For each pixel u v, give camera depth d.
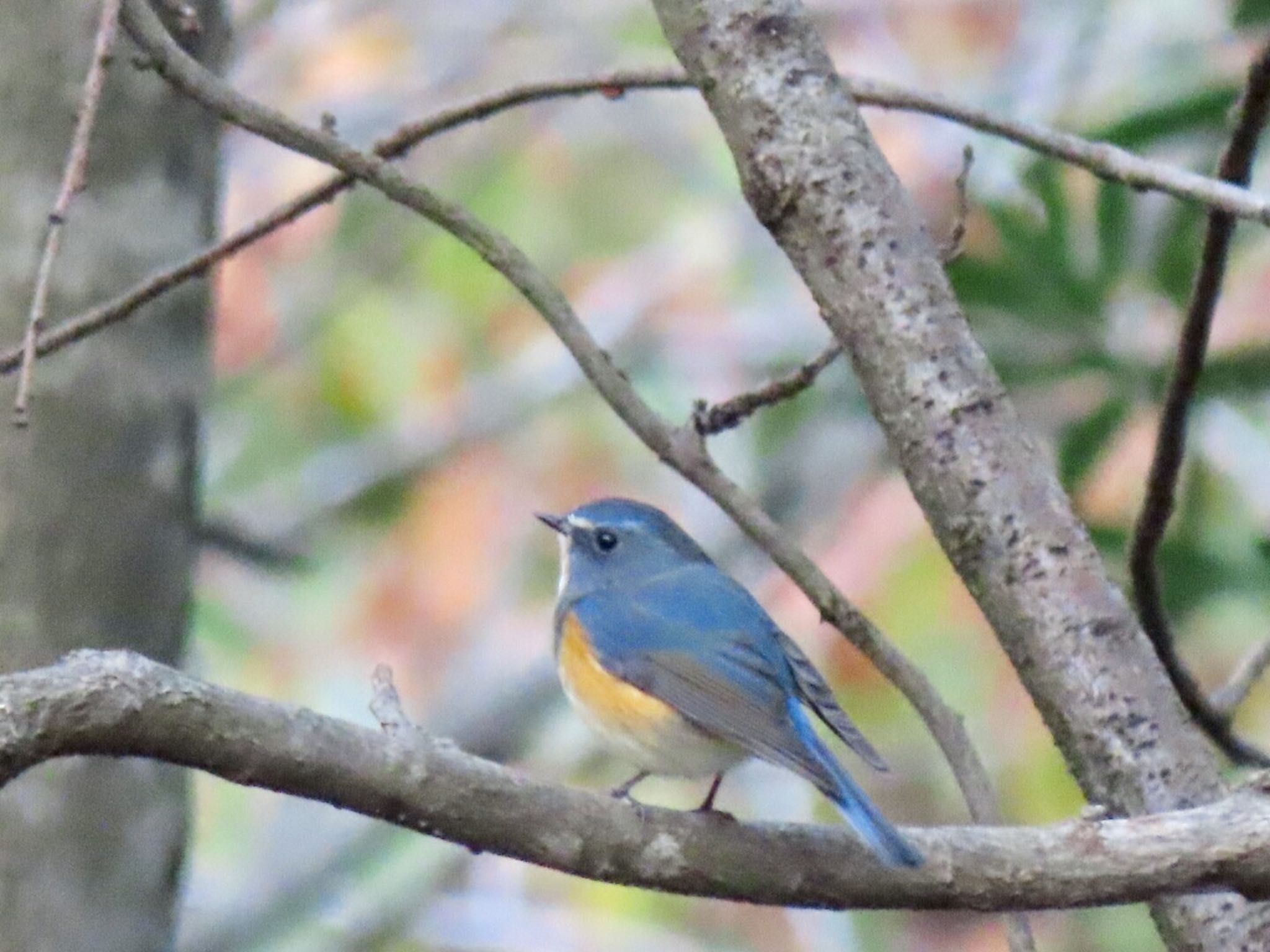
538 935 15.67
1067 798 13.73
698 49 6.76
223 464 16.67
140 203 9.59
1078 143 7.18
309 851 15.40
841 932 15.65
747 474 16.20
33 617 9.41
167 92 9.66
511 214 17.45
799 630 14.95
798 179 6.61
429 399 16.98
